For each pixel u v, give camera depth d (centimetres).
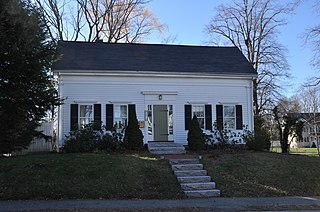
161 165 1515
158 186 1307
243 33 3784
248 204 1115
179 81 2225
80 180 1306
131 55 2358
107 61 2219
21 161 1486
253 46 3731
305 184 1422
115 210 988
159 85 2194
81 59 2194
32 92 1712
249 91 2327
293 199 1225
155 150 1853
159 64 2275
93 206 1044
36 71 1719
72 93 2069
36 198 1172
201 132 1980
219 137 2138
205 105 2244
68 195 1200
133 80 2159
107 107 2103
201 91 2250
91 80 2102
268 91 3625
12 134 1672
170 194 1251
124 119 2127
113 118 2103
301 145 7500
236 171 1495
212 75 2242
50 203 1091
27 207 1021
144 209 1008
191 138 1964
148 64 2252
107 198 1194
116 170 1397
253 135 2102
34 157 1569
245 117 2302
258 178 1445
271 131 3519
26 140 1762
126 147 1886
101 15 3834
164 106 2188
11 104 1677
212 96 2262
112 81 2130
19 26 1677
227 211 1010
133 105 2141
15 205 1055
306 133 7194
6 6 1639
